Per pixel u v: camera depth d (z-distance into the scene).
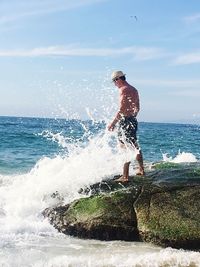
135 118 4.87
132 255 3.68
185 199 4.37
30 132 24.69
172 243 4.02
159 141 21.98
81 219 4.38
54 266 3.35
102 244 4.11
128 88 4.83
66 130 27.52
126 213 4.32
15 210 4.95
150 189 4.56
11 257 3.52
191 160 8.16
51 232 4.45
